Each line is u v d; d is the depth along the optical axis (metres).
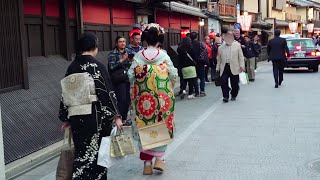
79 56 4.70
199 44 13.03
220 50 11.68
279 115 9.58
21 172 5.96
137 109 5.75
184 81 12.86
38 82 8.45
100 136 4.67
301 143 7.07
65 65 9.95
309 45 21.45
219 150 6.80
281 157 6.31
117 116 4.68
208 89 15.22
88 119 4.57
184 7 21.73
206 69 17.31
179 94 13.33
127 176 5.73
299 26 66.88
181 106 11.38
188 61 12.54
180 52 12.54
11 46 7.54
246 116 9.56
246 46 16.53
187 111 10.49
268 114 9.73
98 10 12.39
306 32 71.56
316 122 8.72
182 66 12.62
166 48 19.25
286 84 15.84
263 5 52.81
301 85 15.38
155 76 5.68
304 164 5.95
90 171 4.62
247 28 28.55
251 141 7.29
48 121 7.77
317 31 73.38
